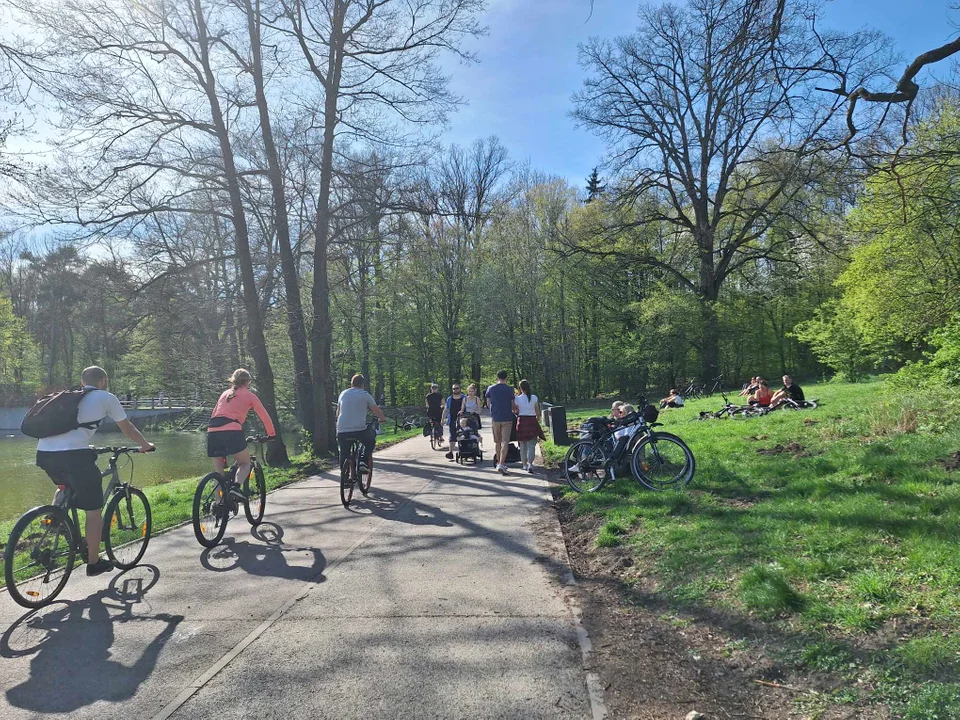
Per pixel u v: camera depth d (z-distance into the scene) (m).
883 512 4.76
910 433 7.41
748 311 36.38
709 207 31.36
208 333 18.25
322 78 14.36
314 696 3.23
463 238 39.72
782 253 28.45
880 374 20.08
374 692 3.25
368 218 14.64
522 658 3.59
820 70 6.79
